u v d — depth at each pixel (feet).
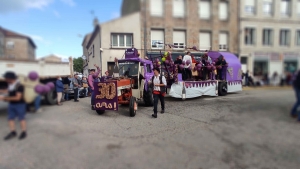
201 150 6.10
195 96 26.25
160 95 17.52
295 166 4.13
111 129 11.92
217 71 25.20
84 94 28.71
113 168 6.03
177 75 25.20
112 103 16.44
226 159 4.91
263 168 4.25
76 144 5.32
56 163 4.38
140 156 7.13
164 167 6.26
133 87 20.01
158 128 12.87
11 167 3.96
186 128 11.10
